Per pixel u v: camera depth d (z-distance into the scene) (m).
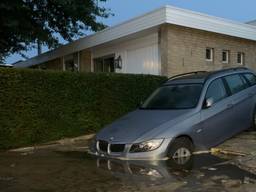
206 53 17.39
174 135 8.52
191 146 8.91
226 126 9.88
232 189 6.66
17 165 9.35
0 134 11.71
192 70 16.67
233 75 10.77
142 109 10.12
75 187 7.18
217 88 10.09
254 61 19.33
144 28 16.33
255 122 10.98
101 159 8.95
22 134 12.12
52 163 9.40
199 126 9.12
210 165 8.30
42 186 7.35
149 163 8.28
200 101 9.46
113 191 6.80
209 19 16.80
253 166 8.12
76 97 13.30
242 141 10.35
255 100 11.00
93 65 21.61
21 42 21.16
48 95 12.66
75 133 13.25
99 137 9.19
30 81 12.29
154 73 16.94
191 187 6.82
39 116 12.47
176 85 10.44
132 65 18.48
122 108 14.27
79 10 20.02
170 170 7.92
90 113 13.60
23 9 18.67
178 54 16.23
